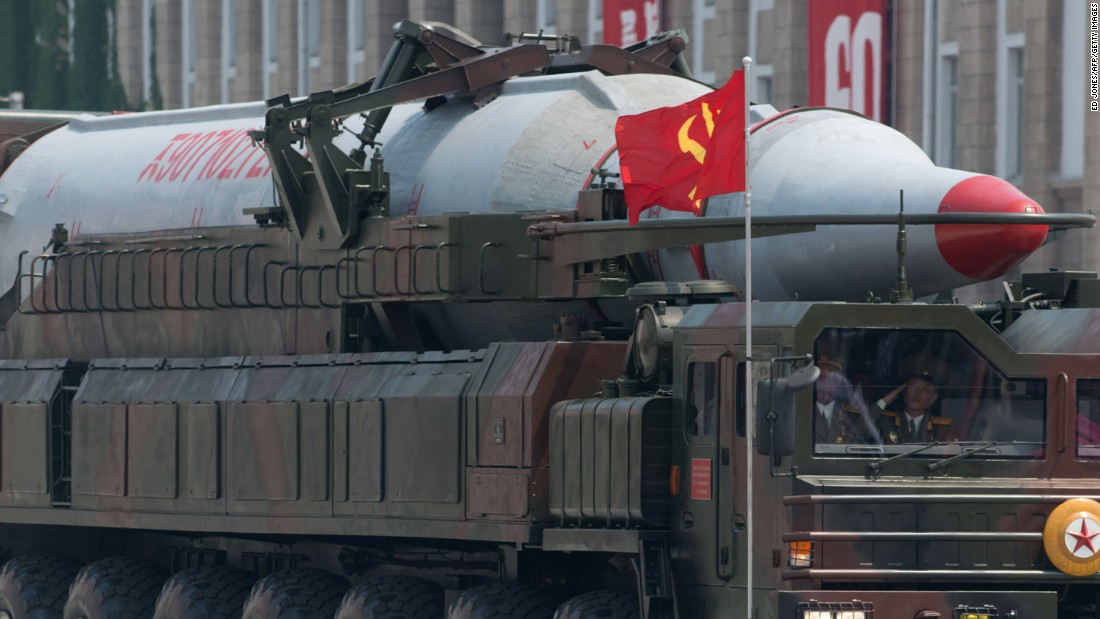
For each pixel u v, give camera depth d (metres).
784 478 46.44
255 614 62.69
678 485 49.50
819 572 45.84
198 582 65.56
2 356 75.31
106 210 72.44
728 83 51.66
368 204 61.06
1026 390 47.97
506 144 60.66
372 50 191.50
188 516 63.03
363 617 58.50
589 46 63.25
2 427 70.81
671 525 49.75
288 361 61.59
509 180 60.03
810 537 45.84
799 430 46.50
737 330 47.97
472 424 54.31
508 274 57.88
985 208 52.03
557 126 60.59
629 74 63.41
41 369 70.31
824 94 115.44
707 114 52.28
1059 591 48.50
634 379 51.66
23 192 76.25
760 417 45.91
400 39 63.44
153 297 68.38
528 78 63.09
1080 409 48.28
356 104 61.31
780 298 56.44
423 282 58.53
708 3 160.88
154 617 66.75
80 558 73.56
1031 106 137.00
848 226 54.03
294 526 59.38
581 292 56.25
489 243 57.88
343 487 57.84
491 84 63.12
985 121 141.50
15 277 75.25
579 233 56.03
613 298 56.97
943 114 146.25
